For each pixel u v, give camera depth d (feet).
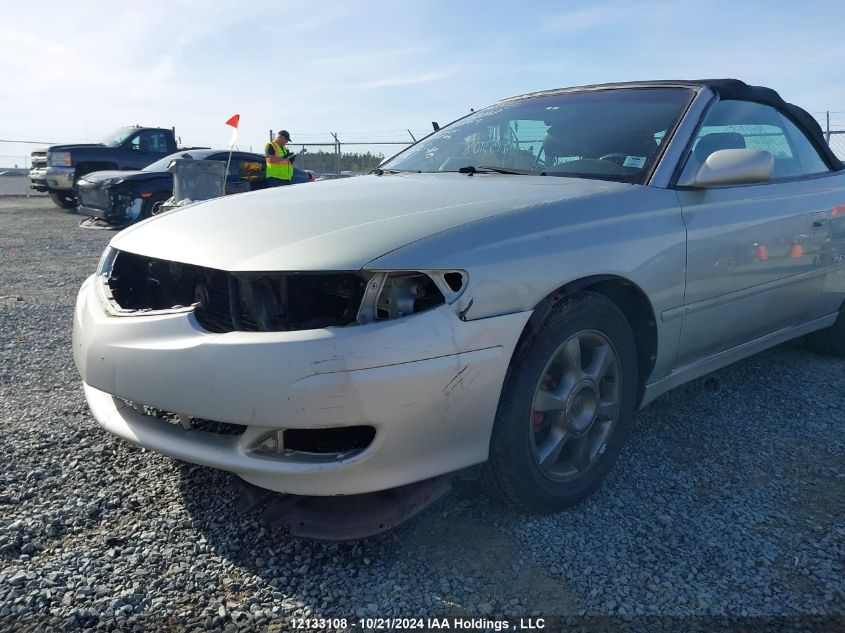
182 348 7.36
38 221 46.78
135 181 40.40
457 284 7.45
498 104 13.78
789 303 12.37
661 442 10.96
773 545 8.18
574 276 8.18
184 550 7.93
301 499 8.02
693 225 9.87
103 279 9.48
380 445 7.10
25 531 8.19
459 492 9.24
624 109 11.55
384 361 6.94
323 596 7.20
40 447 10.36
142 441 8.13
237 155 44.91
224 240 8.06
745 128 11.98
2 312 19.27
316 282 7.68
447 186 9.68
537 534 8.33
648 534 8.39
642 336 9.70
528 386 8.02
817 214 12.60
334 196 9.47
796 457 10.48
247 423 7.09
